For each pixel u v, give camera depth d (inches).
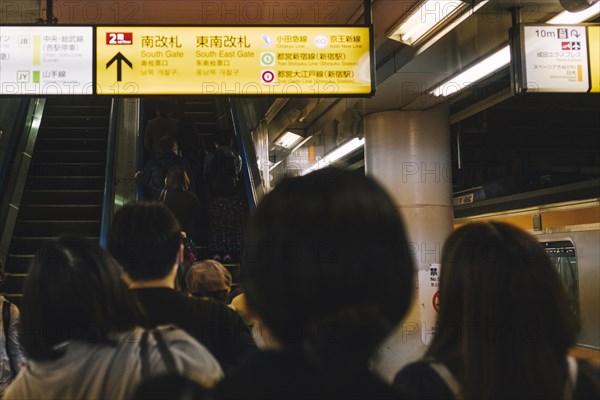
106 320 63.4
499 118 537.6
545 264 55.9
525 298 54.1
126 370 61.4
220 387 34.3
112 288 65.2
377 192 35.8
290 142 493.7
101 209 318.7
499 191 378.6
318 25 211.2
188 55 208.2
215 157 332.2
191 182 310.2
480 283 55.2
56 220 313.3
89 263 64.7
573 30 200.5
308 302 33.9
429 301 298.7
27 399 62.3
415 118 312.5
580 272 252.1
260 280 34.9
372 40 212.2
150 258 77.9
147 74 206.8
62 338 63.4
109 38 207.0
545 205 287.7
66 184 343.6
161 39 208.1
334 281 33.5
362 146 414.0
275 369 33.4
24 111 369.1
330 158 465.4
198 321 81.7
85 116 420.2
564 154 660.1
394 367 288.5
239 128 393.4
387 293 34.6
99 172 356.8
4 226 283.7
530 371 53.0
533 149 627.2
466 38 219.1
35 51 205.2
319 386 32.9
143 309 72.3
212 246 317.1
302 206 34.4
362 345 34.6
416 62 240.2
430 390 55.1
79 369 61.5
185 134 383.6
